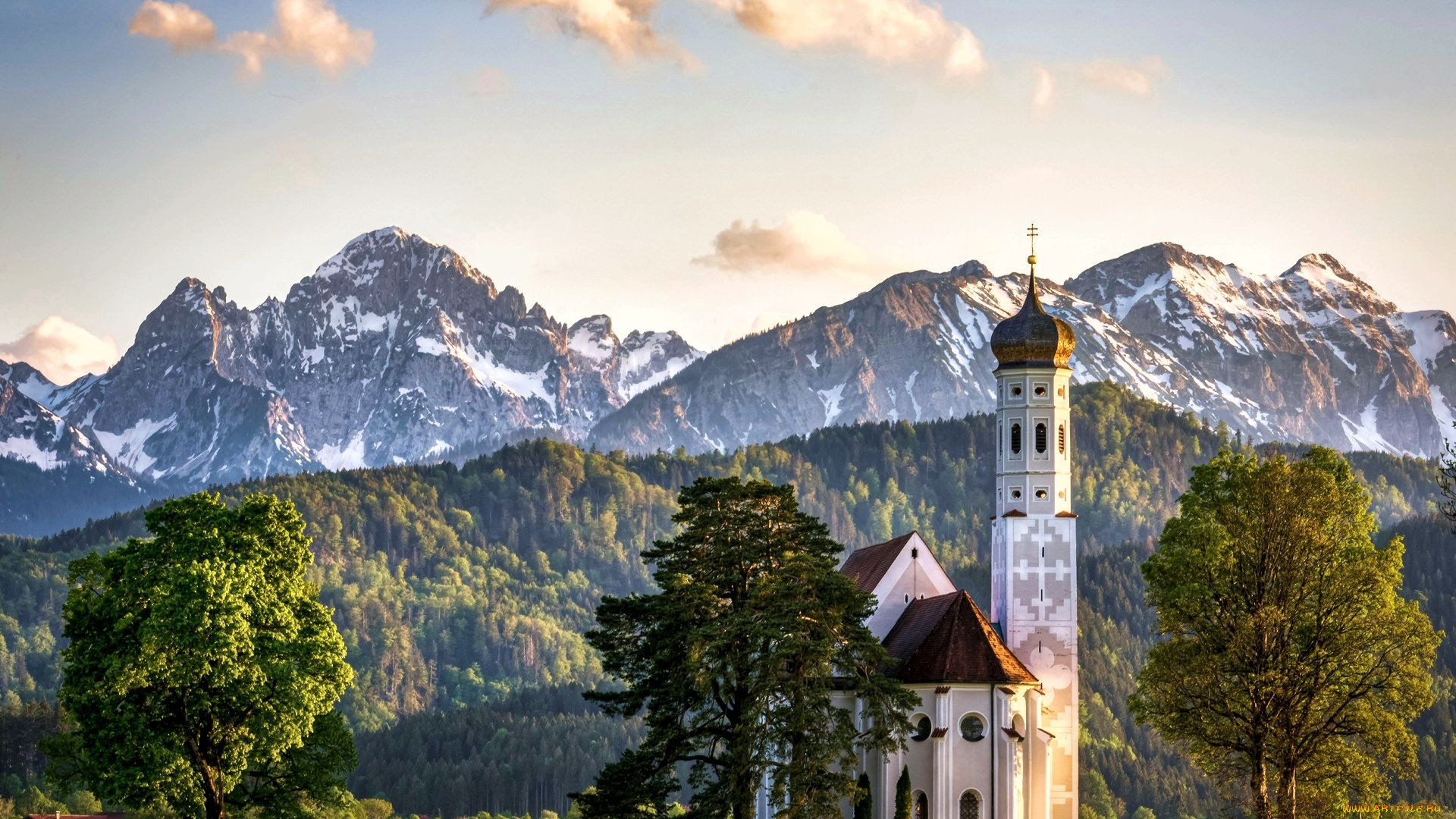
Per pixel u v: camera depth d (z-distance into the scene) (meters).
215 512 107.69
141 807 106.44
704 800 100.62
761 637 99.62
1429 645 101.69
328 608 109.88
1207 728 104.62
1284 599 103.56
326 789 110.25
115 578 106.12
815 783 99.75
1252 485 105.38
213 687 103.69
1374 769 105.56
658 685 104.69
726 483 106.88
